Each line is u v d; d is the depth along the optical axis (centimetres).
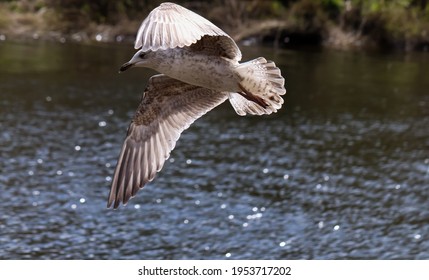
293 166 2189
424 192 2008
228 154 2280
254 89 675
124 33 4116
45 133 2392
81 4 4225
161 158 749
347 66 3716
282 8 4272
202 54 672
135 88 3103
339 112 2850
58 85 3038
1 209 1770
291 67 3575
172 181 2016
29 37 4019
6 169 2038
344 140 2481
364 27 4341
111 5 4209
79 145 2297
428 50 4344
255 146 2372
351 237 1714
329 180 2077
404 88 3300
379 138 2519
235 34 4100
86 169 2088
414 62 3941
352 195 1969
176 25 512
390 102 3031
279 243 1670
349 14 4341
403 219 1823
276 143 2417
